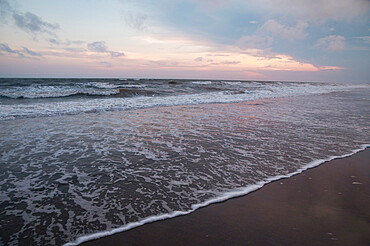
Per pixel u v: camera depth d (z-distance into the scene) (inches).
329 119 328.2
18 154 172.7
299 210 102.2
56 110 375.9
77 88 802.8
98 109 398.9
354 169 149.5
